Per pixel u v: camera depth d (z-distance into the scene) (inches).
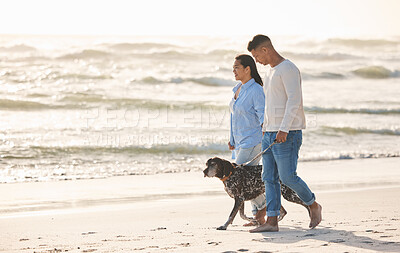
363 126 904.9
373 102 1229.7
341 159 666.2
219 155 689.0
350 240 205.6
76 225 297.0
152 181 514.0
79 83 1339.8
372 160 654.5
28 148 677.9
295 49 2623.0
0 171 558.6
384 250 183.2
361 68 1801.2
